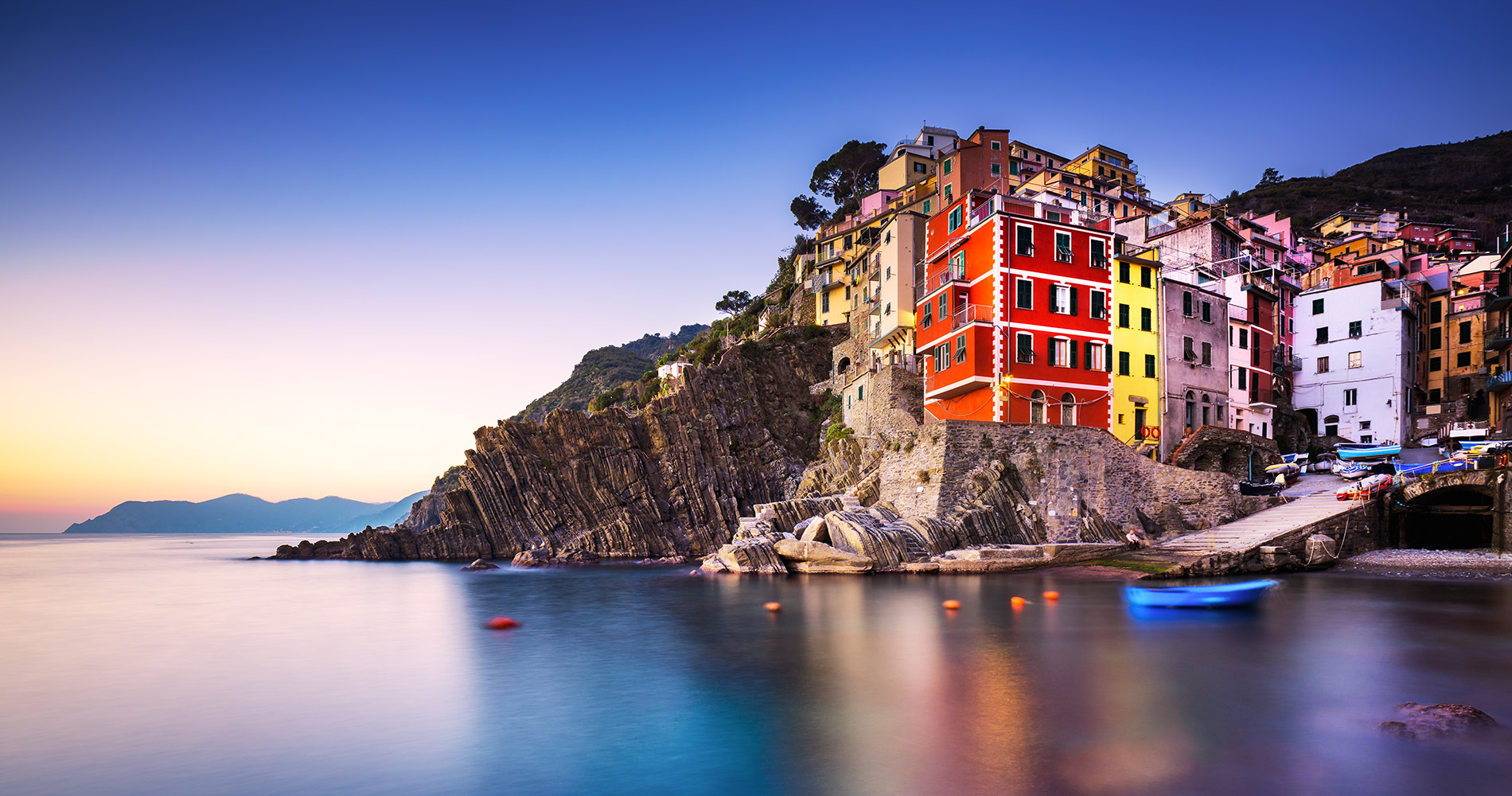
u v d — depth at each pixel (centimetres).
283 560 9650
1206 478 5234
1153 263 6128
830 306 10081
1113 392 5825
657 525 8062
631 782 1594
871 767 1611
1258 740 1725
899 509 5603
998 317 5525
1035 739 1761
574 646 3095
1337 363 7738
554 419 8531
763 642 2981
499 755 1788
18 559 11269
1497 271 7569
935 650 2706
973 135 9919
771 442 8788
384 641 3300
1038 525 5075
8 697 2386
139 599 5162
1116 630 3019
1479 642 2700
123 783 1659
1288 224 10562
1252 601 3388
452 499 8625
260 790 1605
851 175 13200
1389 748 1664
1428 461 6550
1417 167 18188
